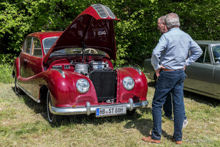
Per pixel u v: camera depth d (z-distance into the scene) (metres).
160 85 3.14
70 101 3.45
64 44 4.34
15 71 5.69
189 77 5.64
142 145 3.17
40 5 7.97
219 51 5.26
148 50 10.18
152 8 8.84
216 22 9.80
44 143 3.15
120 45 8.90
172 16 3.11
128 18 9.36
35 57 4.68
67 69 4.33
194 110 4.76
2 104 4.84
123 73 4.01
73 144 3.15
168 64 3.06
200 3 9.41
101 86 3.86
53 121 3.76
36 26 8.43
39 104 4.92
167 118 4.28
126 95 3.86
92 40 4.47
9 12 7.91
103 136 3.41
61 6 8.94
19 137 3.30
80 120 4.02
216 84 4.96
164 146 3.15
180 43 3.04
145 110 4.70
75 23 3.86
